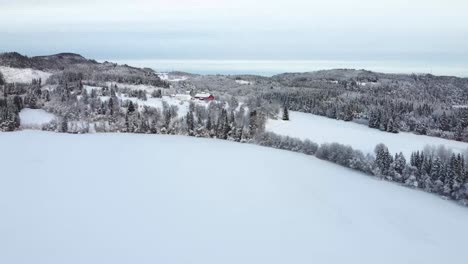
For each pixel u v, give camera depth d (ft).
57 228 175.63
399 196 285.43
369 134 545.85
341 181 301.43
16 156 317.01
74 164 297.12
